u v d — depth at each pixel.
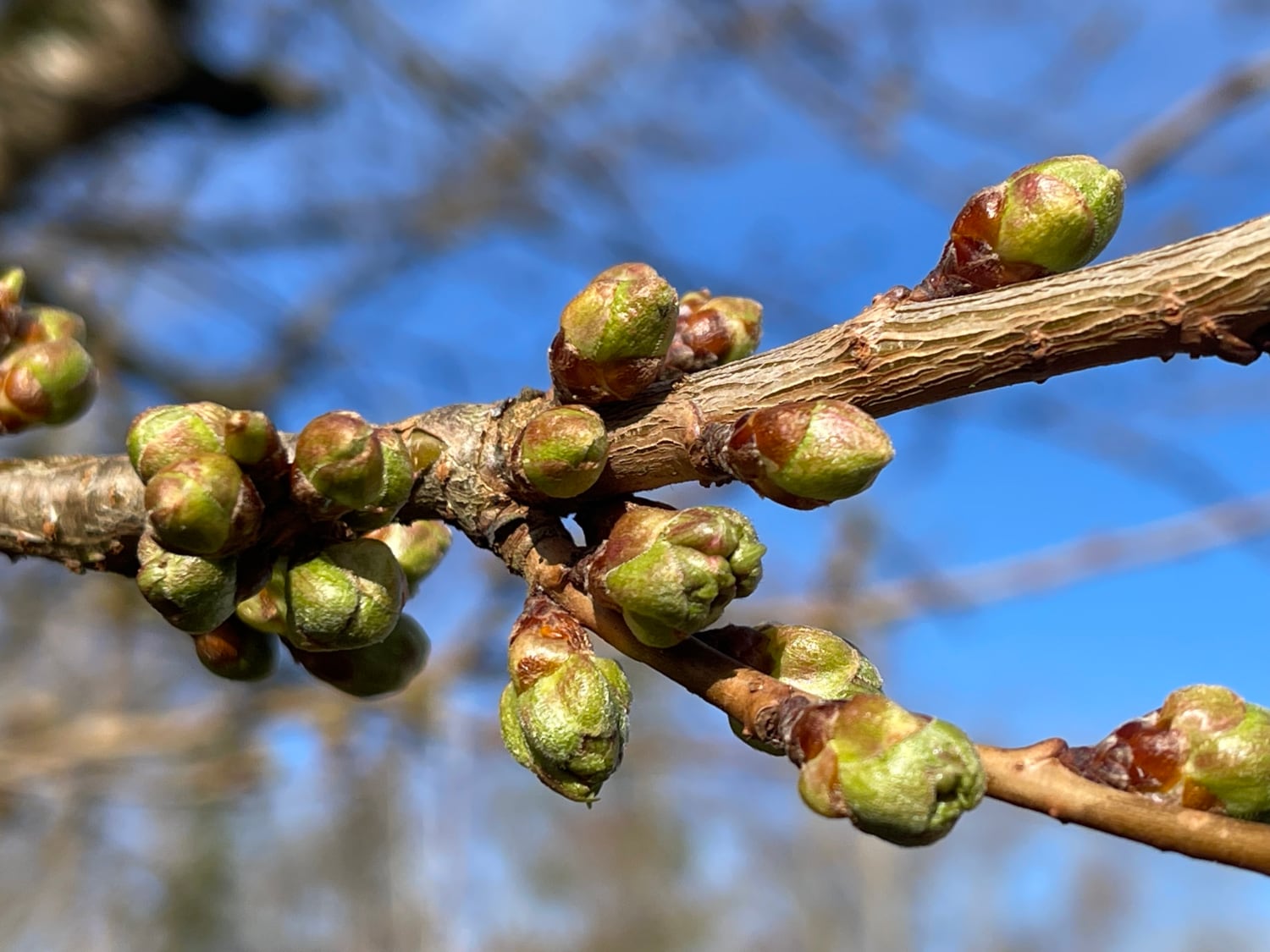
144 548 0.10
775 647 0.09
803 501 0.09
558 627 0.09
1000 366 0.09
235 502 0.09
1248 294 0.08
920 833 0.08
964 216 0.09
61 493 0.11
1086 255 0.09
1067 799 0.08
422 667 0.11
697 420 0.09
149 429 0.09
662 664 0.09
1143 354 0.09
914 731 0.08
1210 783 0.08
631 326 0.09
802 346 0.09
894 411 0.09
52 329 0.11
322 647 0.10
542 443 0.09
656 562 0.09
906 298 0.09
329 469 0.09
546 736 0.09
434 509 0.10
